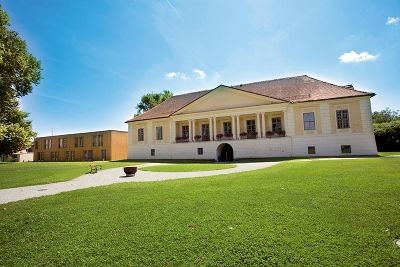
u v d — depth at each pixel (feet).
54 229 20.34
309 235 15.92
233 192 27.86
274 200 23.65
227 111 107.76
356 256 13.33
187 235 17.19
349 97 89.51
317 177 33.63
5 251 17.28
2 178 57.93
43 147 189.88
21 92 88.53
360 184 27.71
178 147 116.16
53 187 42.60
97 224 20.45
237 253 14.52
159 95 200.54
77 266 14.51
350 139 88.69
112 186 37.76
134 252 15.55
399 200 21.47
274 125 104.47
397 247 13.97
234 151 100.99
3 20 71.61
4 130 99.19
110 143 156.15
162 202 25.45
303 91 102.06
